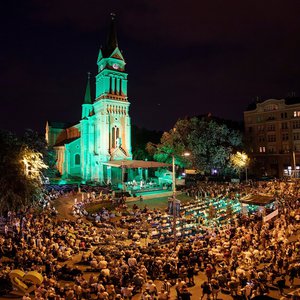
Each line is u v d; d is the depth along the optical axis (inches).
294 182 2513.5
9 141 1339.8
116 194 2329.0
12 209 1258.6
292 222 1316.4
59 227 1310.3
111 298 705.0
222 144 3255.4
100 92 3651.6
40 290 687.7
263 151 3809.1
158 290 790.5
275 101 3698.3
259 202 1496.1
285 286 785.6
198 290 812.0
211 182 2955.2
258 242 1054.4
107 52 3654.0
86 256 1071.0
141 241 1291.8
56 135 4739.2
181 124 3472.0
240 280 761.6
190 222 1572.3
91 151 3612.2
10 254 1022.4
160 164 2915.8
